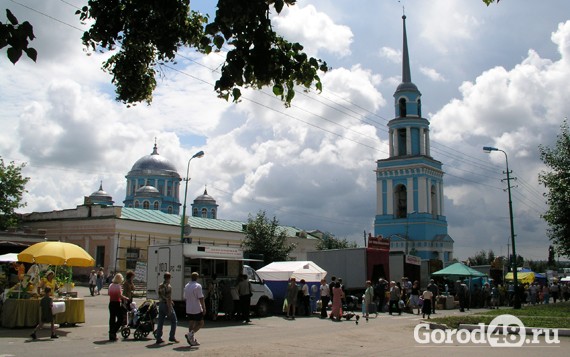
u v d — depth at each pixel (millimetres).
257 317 24703
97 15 6152
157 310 15914
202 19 6535
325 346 14516
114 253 47688
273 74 5867
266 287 25375
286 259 52500
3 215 49500
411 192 70438
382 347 14430
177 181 87938
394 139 74312
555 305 37000
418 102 75875
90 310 25656
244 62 5820
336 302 24312
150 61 7398
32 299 17859
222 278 23656
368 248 32625
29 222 54156
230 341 15602
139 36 6328
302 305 26234
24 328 17703
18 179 49875
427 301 25672
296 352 13266
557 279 59406
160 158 88375
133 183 85438
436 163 73938
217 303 22375
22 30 4859
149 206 78062
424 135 74562
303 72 6062
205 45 6082
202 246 23031
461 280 41969
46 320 15578
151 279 23453
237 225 65312
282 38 6035
